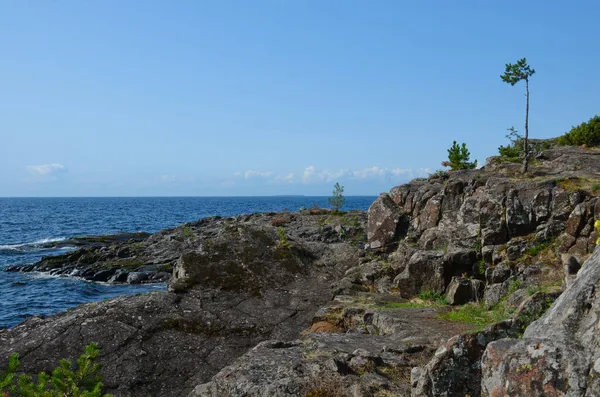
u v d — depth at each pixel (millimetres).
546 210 16766
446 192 20312
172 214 130000
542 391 4984
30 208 174500
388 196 23484
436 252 17984
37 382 11570
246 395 8367
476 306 15672
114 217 115000
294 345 10734
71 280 34531
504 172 21938
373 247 22453
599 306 5355
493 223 17500
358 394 7781
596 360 4824
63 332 13500
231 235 21797
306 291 18484
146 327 14227
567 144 29797
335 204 44219
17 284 32781
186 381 12625
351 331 13930
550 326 5785
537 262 15445
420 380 7359
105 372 12281
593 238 15016
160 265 36250
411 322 12945
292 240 22969
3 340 13766
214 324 15164
